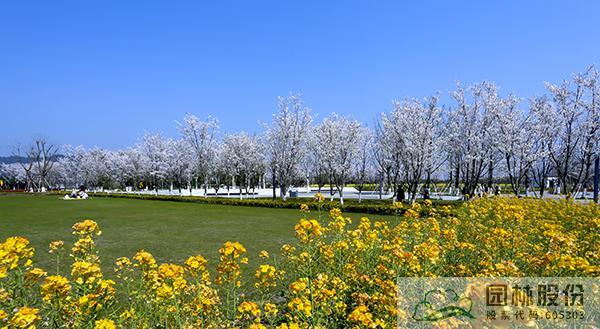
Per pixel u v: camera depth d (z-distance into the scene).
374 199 26.42
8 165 58.38
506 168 19.81
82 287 2.51
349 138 24.62
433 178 30.22
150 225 12.33
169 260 7.38
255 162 33.09
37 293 3.26
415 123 18.84
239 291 4.87
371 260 3.92
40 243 8.98
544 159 18.81
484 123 18.67
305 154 28.61
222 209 18.30
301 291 2.89
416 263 3.19
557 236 3.57
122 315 2.71
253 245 8.73
